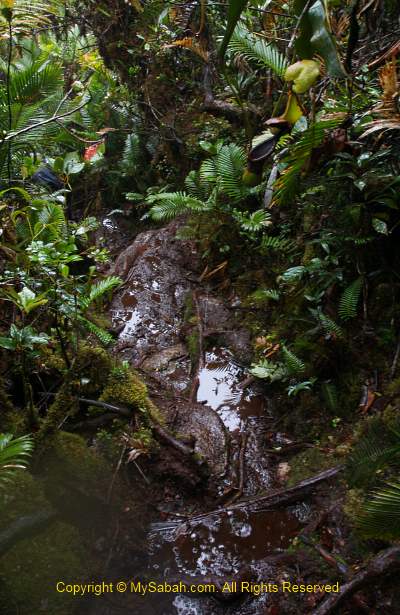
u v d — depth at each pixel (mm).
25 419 2965
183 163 6945
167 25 6570
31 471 2816
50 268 3172
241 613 2488
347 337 3797
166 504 3119
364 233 3762
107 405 3254
